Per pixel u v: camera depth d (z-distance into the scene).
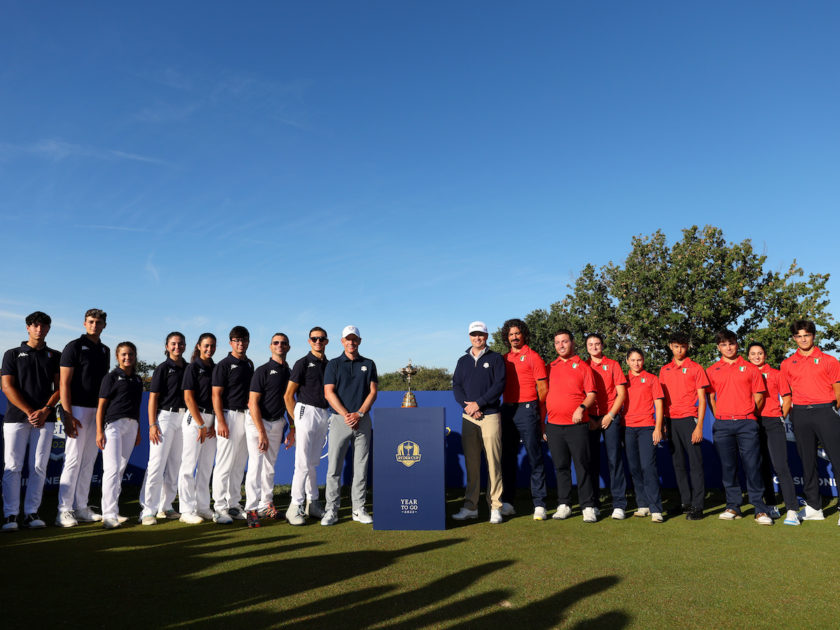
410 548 4.84
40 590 3.66
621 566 4.25
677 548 4.86
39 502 5.99
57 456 8.42
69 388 6.10
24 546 4.97
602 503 7.59
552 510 7.00
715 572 4.10
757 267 30.00
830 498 7.70
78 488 6.29
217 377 6.20
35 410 5.96
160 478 6.23
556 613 3.23
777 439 6.42
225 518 6.09
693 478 6.37
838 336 27.19
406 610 3.27
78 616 3.18
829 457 6.19
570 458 6.45
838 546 4.95
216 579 3.89
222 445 6.23
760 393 6.55
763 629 3.02
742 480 8.46
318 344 6.45
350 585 3.75
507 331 6.87
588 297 33.31
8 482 5.82
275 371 6.48
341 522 6.16
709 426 8.66
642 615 3.21
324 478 9.12
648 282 31.25
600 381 6.90
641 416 6.42
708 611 3.28
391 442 5.81
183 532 5.62
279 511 6.89
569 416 6.30
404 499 5.74
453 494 8.27
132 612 3.24
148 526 5.96
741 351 27.30
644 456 6.34
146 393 9.27
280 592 3.60
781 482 6.35
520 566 4.23
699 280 29.86
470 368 6.45
